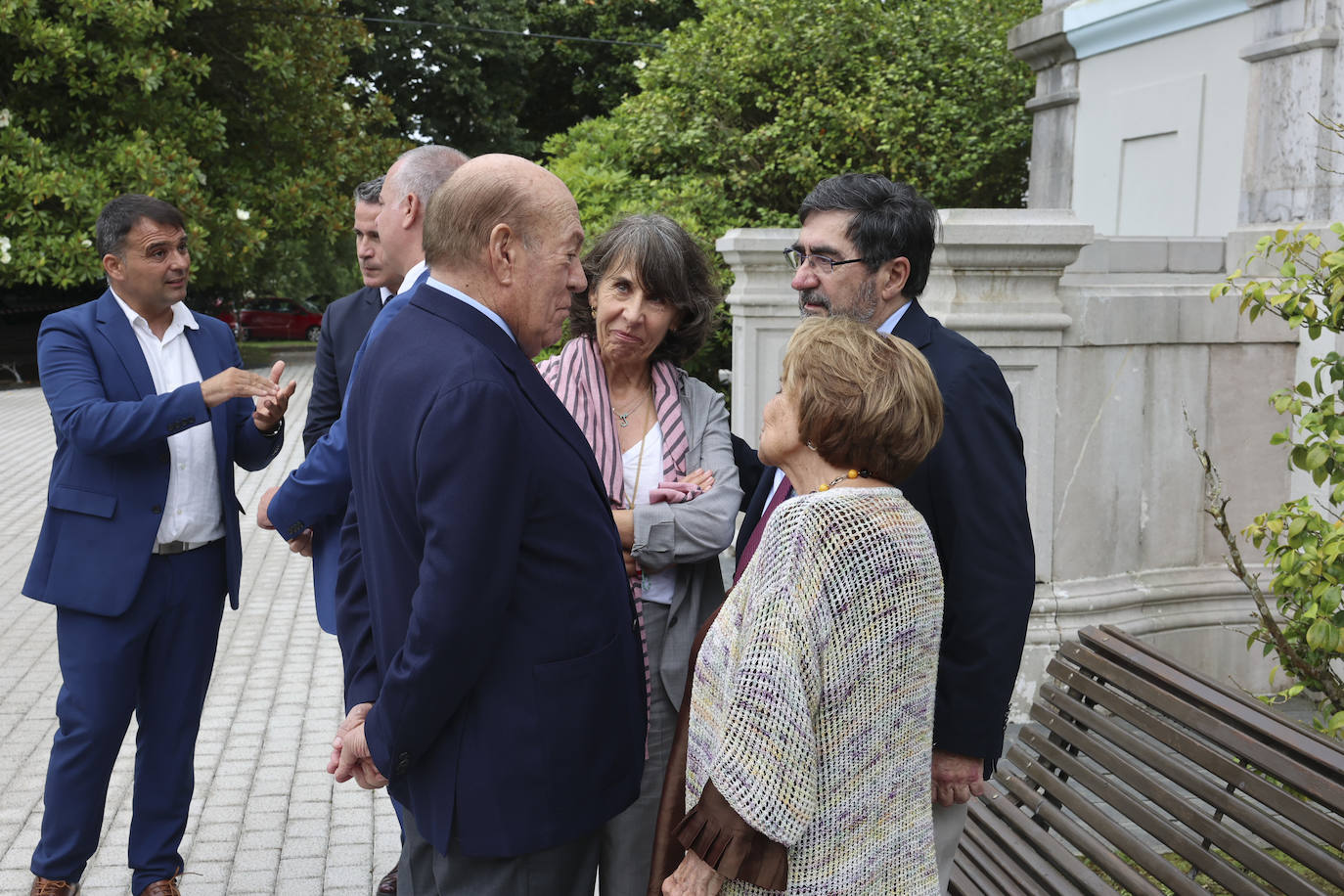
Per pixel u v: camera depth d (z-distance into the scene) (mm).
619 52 28578
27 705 5102
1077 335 4660
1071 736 2740
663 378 2816
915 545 1832
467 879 2021
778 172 11516
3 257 15383
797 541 1763
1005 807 2877
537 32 30203
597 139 12516
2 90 17703
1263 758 2186
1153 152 7102
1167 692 2502
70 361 3150
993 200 12281
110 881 3572
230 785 4285
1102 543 4812
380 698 1950
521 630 1979
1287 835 2084
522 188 2012
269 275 26453
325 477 2887
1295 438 4926
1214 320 4824
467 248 2016
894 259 2422
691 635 2684
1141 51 7219
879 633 1770
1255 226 5770
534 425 1976
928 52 11836
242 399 3455
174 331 3385
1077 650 2846
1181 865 3287
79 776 3162
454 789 1977
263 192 19922
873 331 1972
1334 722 3201
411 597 1965
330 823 3984
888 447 1871
